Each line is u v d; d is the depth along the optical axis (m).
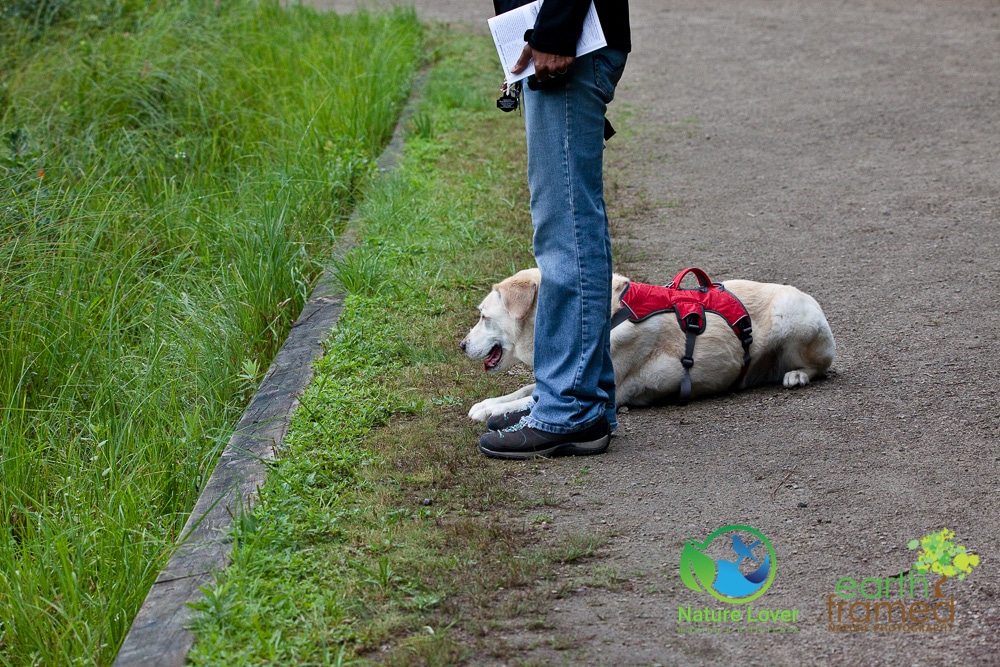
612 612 3.01
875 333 5.14
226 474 3.89
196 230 6.61
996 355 4.76
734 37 13.23
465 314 5.54
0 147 7.45
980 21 13.26
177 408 4.73
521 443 4.00
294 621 2.95
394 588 3.12
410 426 4.30
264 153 8.07
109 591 3.36
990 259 6.04
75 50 9.48
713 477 3.80
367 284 5.77
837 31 13.20
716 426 4.28
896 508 3.50
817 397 4.48
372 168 7.75
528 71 3.78
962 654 2.76
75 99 8.55
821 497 3.61
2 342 5.06
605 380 4.15
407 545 3.36
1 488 4.10
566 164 3.85
